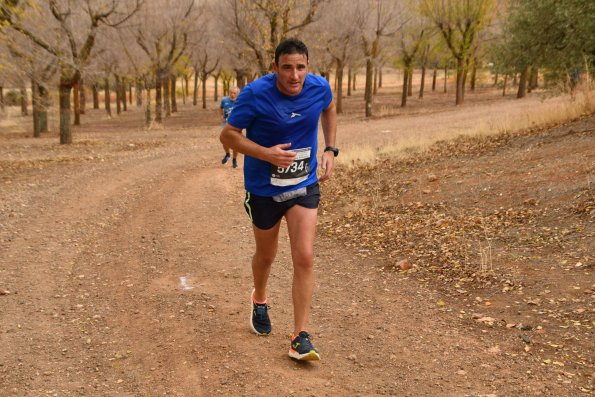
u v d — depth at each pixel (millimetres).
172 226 8172
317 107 3676
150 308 5027
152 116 35250
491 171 9336
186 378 3695
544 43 14312
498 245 5988
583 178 7402
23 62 18359
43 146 20984
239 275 5902
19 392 3602
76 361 4039
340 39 33125
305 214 3783
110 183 11867
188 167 14305
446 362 3750
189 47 39750
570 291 4590
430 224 7188
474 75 56312
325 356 3943
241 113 3551
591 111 13031
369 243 6848
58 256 6762
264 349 4078
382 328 4375
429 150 13672
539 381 3410
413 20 38500
